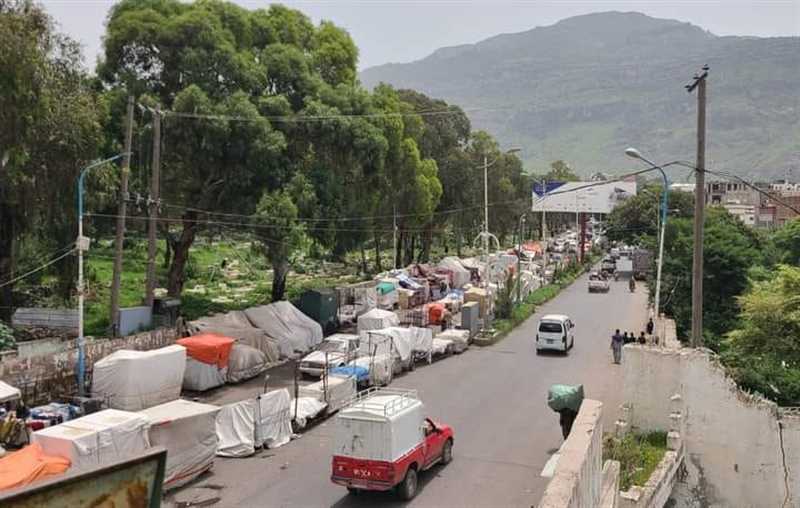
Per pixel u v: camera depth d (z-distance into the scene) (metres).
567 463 10.77
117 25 38.50
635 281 87.94
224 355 30.39
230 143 36.94
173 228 53.03
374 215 61.44
